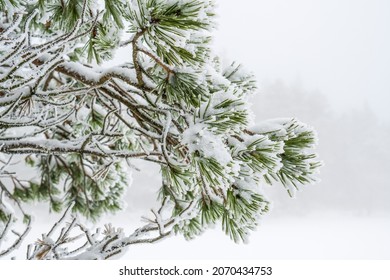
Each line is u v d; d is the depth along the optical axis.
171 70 1.89
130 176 4.69
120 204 4.61
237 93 1.82
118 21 1.84
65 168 4.67
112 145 3.96
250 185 1.79
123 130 3.53
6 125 2.22
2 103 2.22
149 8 1.59
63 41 1.83
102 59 2.05
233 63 2.31
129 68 2.22
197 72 1.87
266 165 1.75
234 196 1.79
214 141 1.66
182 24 1.56
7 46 1.95
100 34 1.99
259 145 1.78
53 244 2.50
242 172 1.79
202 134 1.66
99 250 2.48
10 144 2.45
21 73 2.18
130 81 2.15
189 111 1.89
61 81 3.97
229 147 1.83
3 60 1.81
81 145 2.48
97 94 2.73
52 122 2.34
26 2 2.30
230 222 1.88
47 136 4.20
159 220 2.41
